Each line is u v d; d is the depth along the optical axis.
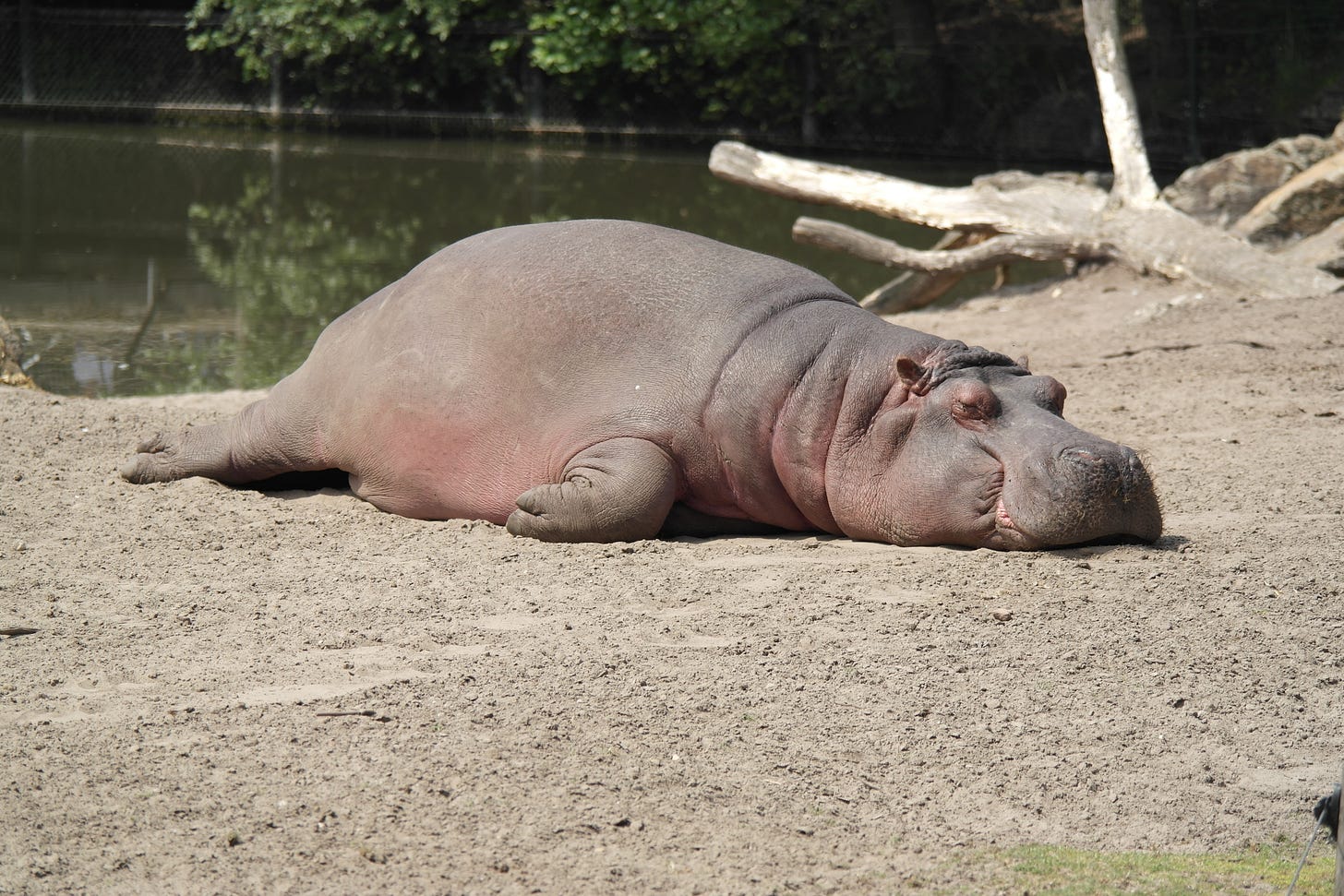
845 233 30.36
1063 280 30.19
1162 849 8.08
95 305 31.17
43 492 15.28
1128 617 11.20
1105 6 30.64
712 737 9.12
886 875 7.60
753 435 13.57
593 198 47.56
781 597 11.67
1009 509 12.55
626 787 8.42
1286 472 15.26
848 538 13.69
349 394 15.11
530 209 45.19
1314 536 13.06
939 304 33.12
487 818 8.02
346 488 16.38
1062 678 10.14
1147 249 28.22
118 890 7.21
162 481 16.11
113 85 67.44
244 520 14.40
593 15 62.88
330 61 66.31
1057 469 12.39
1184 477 15.28
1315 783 8.86
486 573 12.41
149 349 27.45
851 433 13.31
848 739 9.17
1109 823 8.34
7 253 36.56
